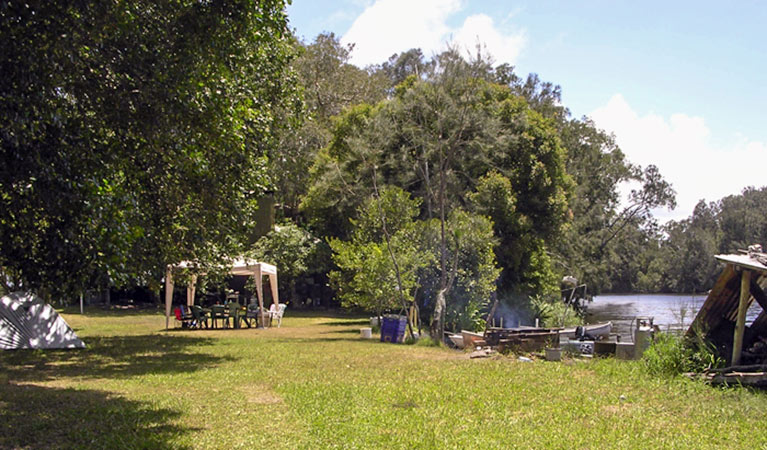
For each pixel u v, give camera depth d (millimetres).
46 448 6379
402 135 23000
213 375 11664
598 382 10781
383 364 13438
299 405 8805
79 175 7051
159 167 10219
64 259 6863
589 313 45125
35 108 7121
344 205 31641
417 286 22344
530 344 16641
